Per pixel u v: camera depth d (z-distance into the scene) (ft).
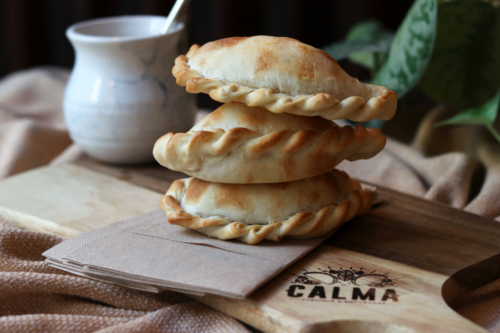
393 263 1.56
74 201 1.89
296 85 1.50
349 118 1.51
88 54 2.03
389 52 2.20
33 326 1.43
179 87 2.09
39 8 3.80
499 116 2.29
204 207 1.61
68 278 1.53
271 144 1.53
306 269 1.54
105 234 1.63
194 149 1.54
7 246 1.63
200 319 1.49
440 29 2.09
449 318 1.39
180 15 2.05
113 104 2.02
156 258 1.53
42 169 2.11
